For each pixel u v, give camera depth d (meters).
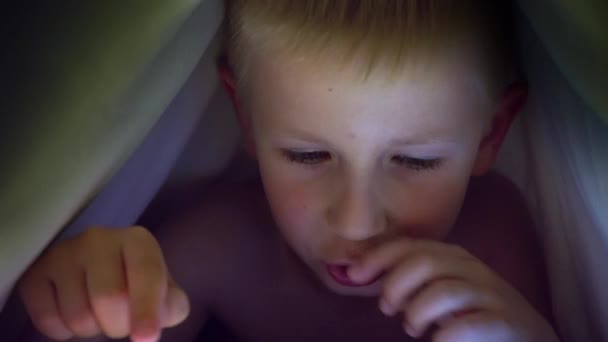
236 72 0.57
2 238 0.43
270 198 0.59
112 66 0.42
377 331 0.68
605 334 0.56
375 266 0.56
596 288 0.55
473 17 0.54
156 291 0.50
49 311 0.52
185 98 0.56
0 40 0.41
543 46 0.50
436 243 0.56
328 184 0.56
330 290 0.67
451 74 0.53
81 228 0.54
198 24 0.49
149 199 0.60
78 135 0.42
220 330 0.71
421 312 0.54
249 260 0.67
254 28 0.55
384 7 0.53
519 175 0.64
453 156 0.56
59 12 0.41
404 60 0.52
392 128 0.53
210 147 0.64
